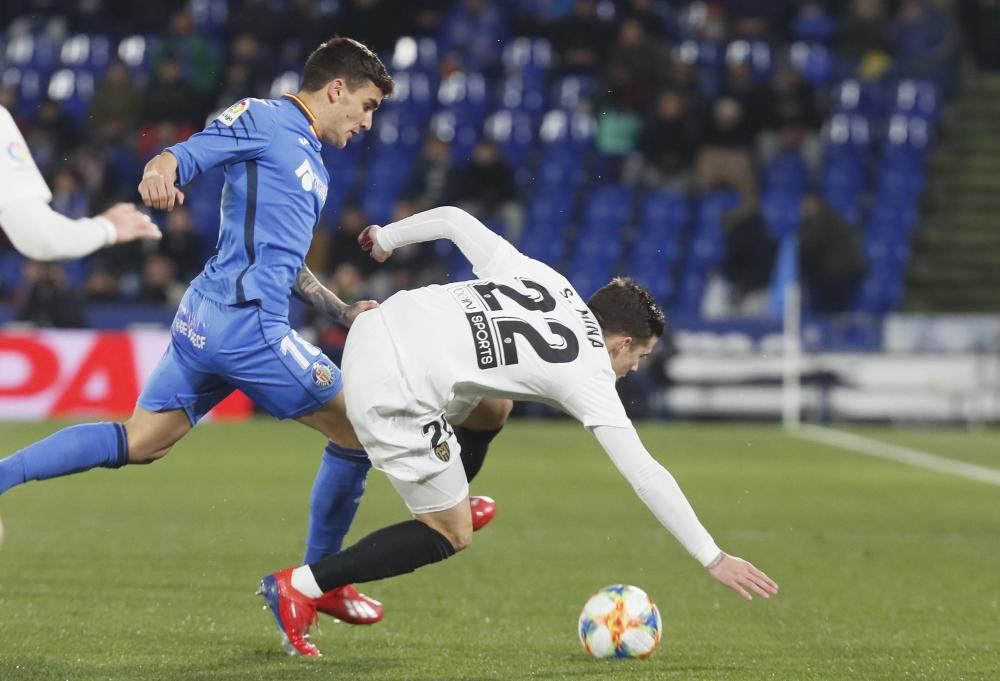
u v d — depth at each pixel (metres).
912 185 67.12
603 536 27.14
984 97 72.56
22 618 17.89
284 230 16.64
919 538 27.56
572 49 69.56
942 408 56.72
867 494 34.97
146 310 54.84
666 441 49.25
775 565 24.08
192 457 41.28
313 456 42.03
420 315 15.20
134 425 16.83
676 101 63.91
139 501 31.16
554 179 66.00
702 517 30.39
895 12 73.81
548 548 25.47
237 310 16.44
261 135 16.39
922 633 18.17
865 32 71.75
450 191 61.91
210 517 28.64
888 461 43.25
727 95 64.25
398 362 14.96
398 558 15.52
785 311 56.81
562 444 48.34
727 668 15.68
